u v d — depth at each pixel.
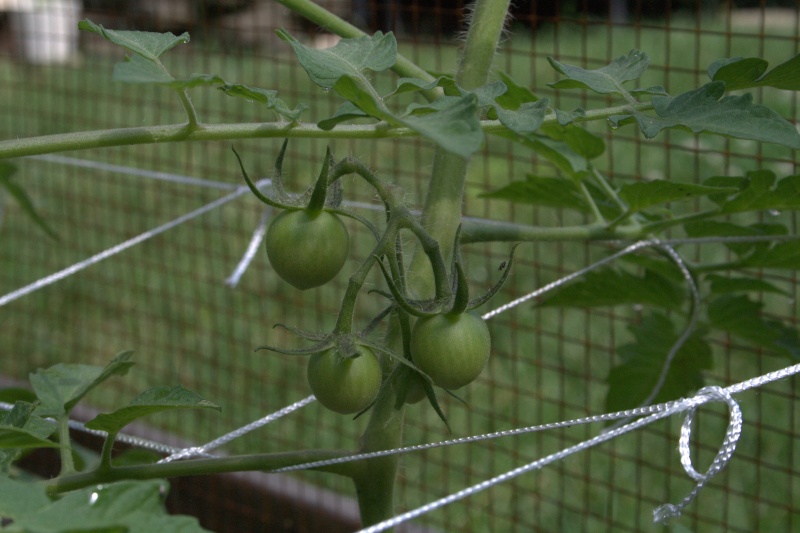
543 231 0.72
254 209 1.78
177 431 1.34
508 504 1.16
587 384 1.00
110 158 1.87
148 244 1.71
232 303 1.49
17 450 0.59
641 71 0.60
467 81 0.65
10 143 0.56
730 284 0.80
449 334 0.57
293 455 0.63
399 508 1.14
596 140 0.75
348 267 1.47
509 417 1.25
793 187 0.72
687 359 0.84
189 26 1.80
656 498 1.11
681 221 0.74
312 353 0.57
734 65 0.60
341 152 1.89
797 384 1.22
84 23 0.56
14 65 2.14
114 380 1.47
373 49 0.58
